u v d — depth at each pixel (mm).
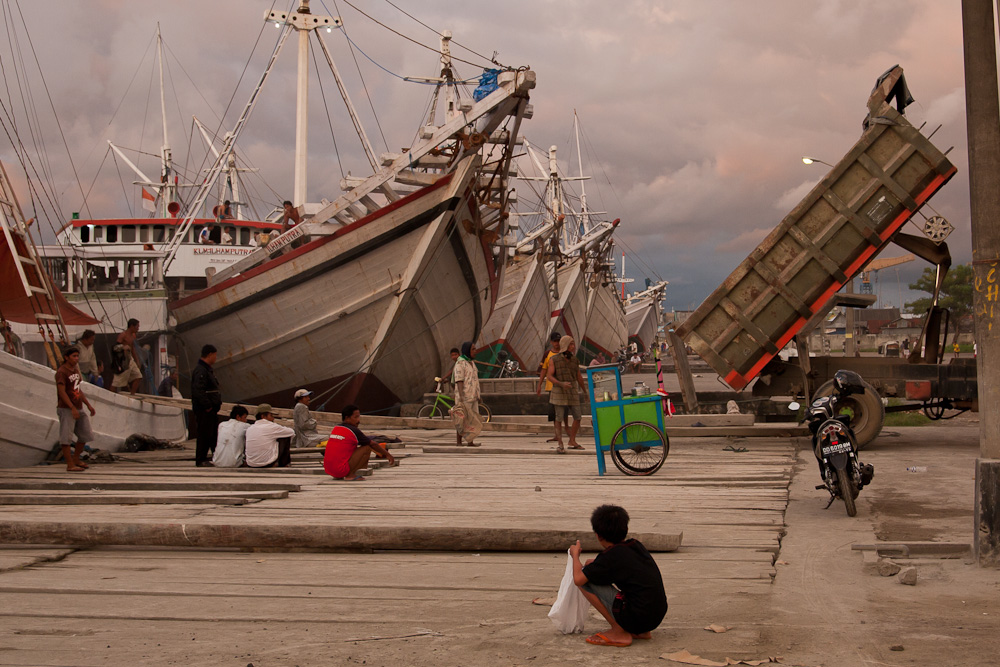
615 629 4336
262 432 11805
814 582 5441
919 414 18844
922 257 13266
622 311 73000
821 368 13664
